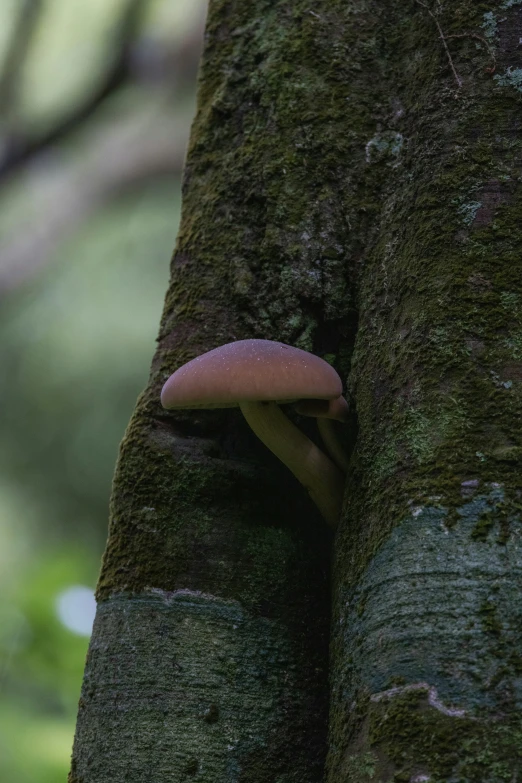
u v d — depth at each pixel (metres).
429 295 1.61
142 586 1.63
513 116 1.62
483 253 1.60
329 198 1.68
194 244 1.70
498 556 1.55
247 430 1.67
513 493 1.56
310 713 1.61
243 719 1.61
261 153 1.70
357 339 1.65
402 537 1.57
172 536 1.64
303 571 1.64
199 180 1.72
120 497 1.65
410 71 1.68
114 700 1.61
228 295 1.68
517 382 1.58
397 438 1.59
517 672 1.53
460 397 1.58
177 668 1.61
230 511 1.64
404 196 1.65
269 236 1.68
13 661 2.16
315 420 1.68
